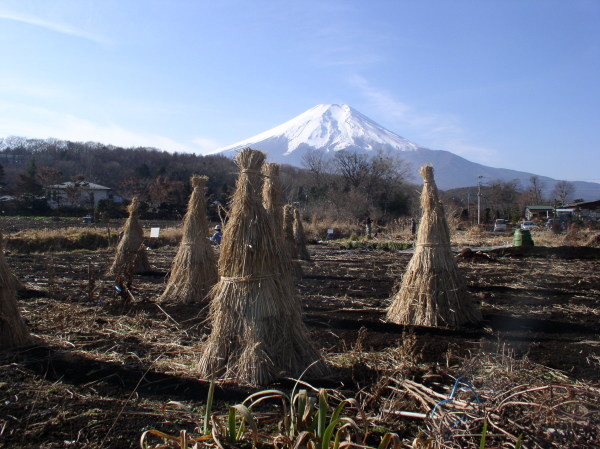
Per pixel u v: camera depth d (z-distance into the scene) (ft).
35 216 135.13
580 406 10.28
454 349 17.87
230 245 14.58
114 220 132.98
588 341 19.29
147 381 14.24
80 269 41.04
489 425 10.28
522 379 13.51
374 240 84.48
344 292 31.30
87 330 20.08
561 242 82.23
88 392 13.46
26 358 16.21
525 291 32.32
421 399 12.17
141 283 33.12
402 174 178.29
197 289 26.76
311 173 188.55
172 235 75.92
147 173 208.74
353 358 16.26
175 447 10.01
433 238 22.47
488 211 174.09
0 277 17.08
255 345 13.87
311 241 85.40
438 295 21.86
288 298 14.88
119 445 10.55
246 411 9.62
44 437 10.89
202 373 14.55
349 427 10.82
